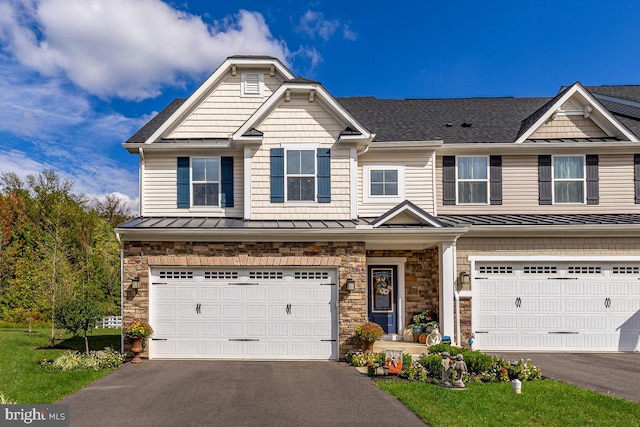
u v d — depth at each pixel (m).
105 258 29.36
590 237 14.78
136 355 12.68
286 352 13.33
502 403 8.52
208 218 15.41
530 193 16.53
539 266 14.75
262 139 14.79
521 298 14.66
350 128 14.88
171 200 15.68
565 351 14.54
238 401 8.75
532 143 16.22
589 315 14.65
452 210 16.41
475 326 14.51
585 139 16.72
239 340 13.31
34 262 23.92
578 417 7.77
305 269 13.54
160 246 13.28
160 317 13.27
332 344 13.38
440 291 14.08
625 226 14.41
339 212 14.74
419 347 13.83
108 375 11.09
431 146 15.84
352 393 9.38
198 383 10.23
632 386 10.15
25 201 37.09
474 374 10.70
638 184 16.45
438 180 16.52
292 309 13.44
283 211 14.70
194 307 13.32
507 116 18.91
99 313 13.84
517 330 14.59
